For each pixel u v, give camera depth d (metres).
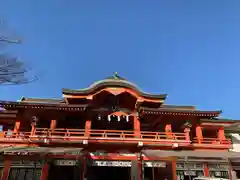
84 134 28.59
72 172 28.19
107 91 30.77
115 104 32.03
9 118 30.52
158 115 31.45
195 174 28.92
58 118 30.83
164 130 32.91
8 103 28.02
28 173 25.91
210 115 31.52
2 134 28.08
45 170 26.05
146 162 28.11
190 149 29.67
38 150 24.19
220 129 33.00
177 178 28.34
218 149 30.17
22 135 27.84
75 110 29.41
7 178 25.14
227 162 27.41
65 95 30.34
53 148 25.98
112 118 33.22
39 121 31.20
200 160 26.59
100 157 27.56
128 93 31.56
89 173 31.58
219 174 29.22
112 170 32.25
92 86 31.19
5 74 9.01
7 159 25.88
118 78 36.06
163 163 28.39
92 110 31.14
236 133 35.06
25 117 30.22
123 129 34.62
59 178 27.48
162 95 31.50
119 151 28.48
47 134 27.81
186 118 32.25
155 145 28.64
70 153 26.30
